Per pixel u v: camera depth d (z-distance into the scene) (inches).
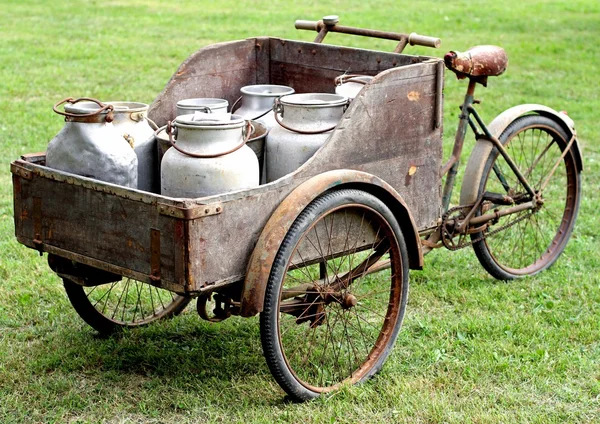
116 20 560.4
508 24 556.1
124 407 138.5
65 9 600.7
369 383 145.4
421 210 151.8
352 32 168.7
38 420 134.7
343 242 139.3
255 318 170.1
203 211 118.4
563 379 146.3
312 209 130.7
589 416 135.6
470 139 301.0
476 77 171.9
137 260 125.4
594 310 172.1
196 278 119.9
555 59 446.3
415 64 143.7
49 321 167.8
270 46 180.2
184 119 131.6
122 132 144.0
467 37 507.8
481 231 179.6
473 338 161.0
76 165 132.9
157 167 148.6
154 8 614.9
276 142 141.1
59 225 135.0
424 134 148.3
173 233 119.5
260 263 125.2
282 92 161.2
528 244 209.2
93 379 147.1
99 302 175.2
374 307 174.9
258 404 138.5
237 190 124.4
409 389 142.1
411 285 185.9
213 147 129.3
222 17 576.1
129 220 124.9
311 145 138.3
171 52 457.7
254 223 126.2
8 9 593.6
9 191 237.8
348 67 167.6
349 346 158.4
